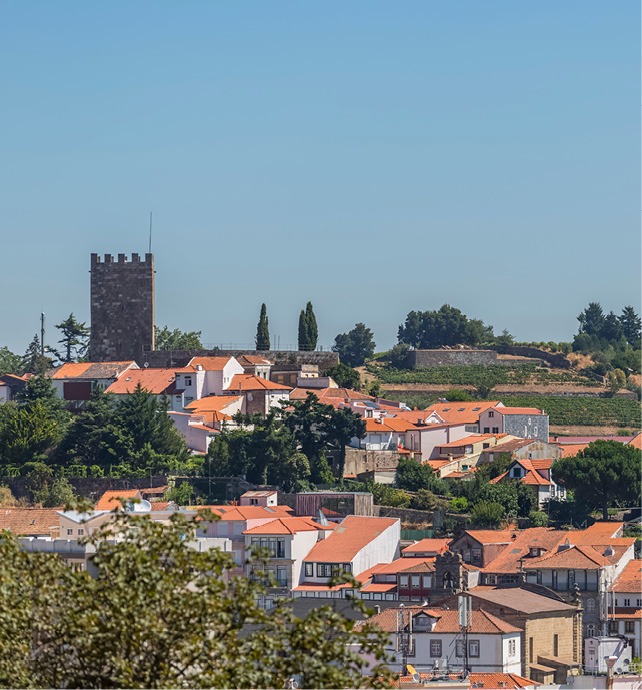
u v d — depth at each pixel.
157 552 124.62
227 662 120.69
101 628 120.00
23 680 121.75
